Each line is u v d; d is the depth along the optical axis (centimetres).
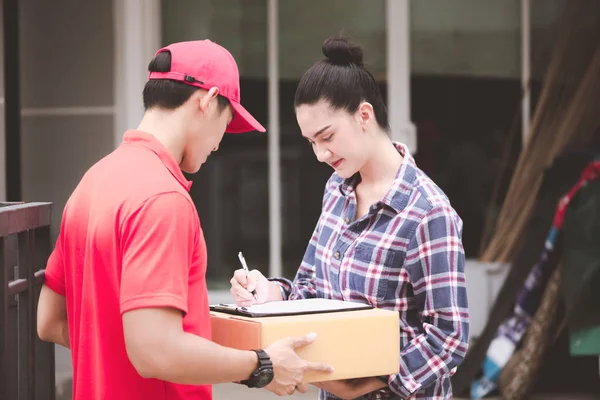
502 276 800
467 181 812
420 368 304
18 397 355
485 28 810
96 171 282
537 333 743
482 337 751
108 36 805
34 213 356
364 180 335
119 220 262
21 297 354
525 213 795
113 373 272
